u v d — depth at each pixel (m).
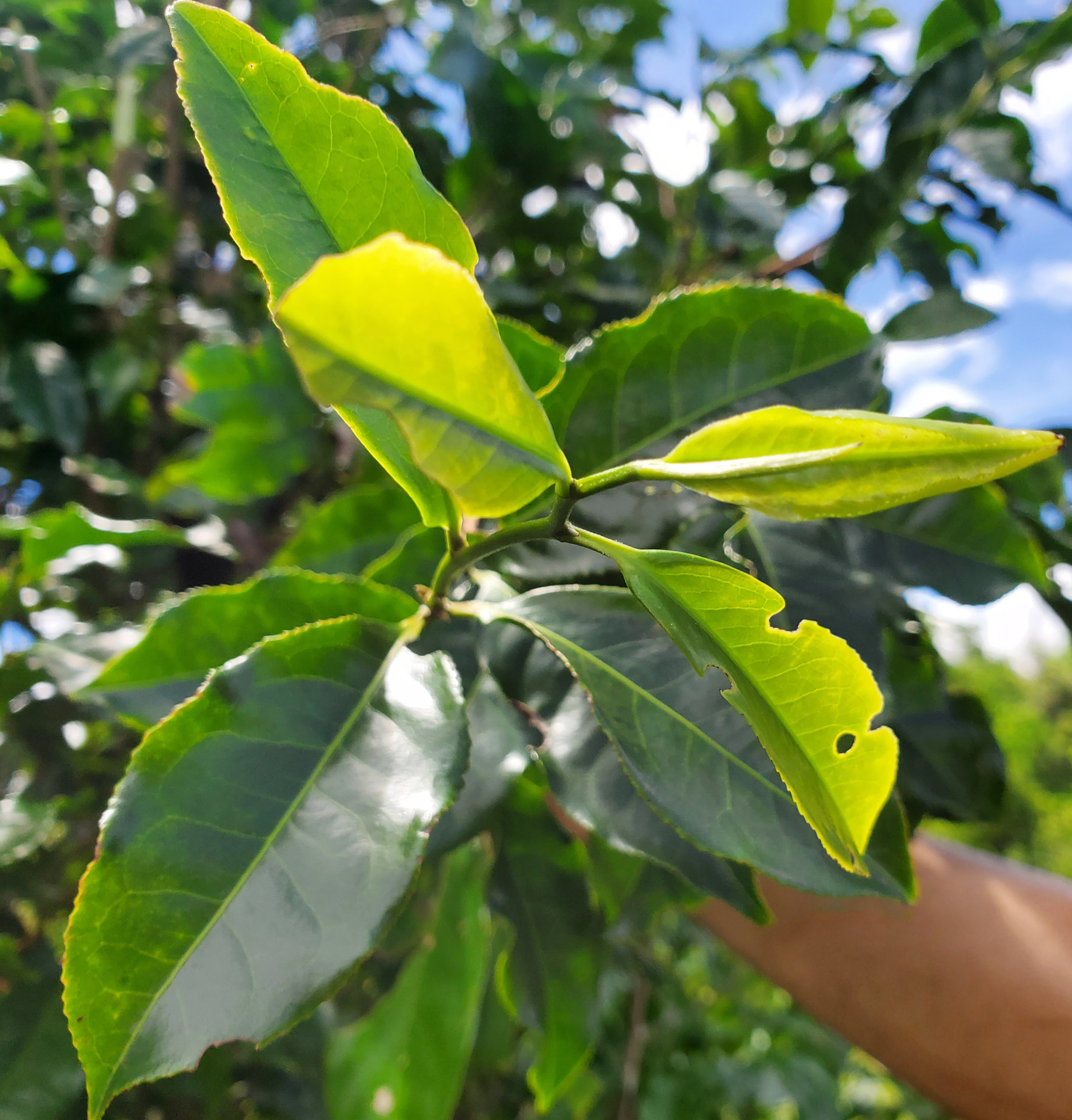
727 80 0.61
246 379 0.54
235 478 0.54
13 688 0.42
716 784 0.21
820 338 0.25
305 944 0.17
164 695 0.25
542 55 0.62
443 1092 0.42
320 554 0.36
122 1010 0.17
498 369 0.15
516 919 0.36
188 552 0.61
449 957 0.45
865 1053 0.36
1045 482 0.41
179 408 0.53
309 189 0.20
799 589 0.27
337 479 0.63
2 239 0.56
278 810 0.19
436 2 0.63
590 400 0.25
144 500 0.61
